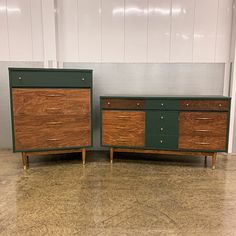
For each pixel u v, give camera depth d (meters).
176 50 3.97
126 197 2.61
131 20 3.93
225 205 2.46
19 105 3.22
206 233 2.02
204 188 2.82
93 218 2.22
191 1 3.84
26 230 2.05
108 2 3.90
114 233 2.01
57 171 3.32
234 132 3.97
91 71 3.40
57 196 2.63
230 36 3.90
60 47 4.04
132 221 2.18
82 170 3.37
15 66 4.07
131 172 3.30
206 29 3.90
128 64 4.04
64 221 2.18
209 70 3.99
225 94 4.01
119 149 3.62
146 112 3.46
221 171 3.34
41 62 4.06
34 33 3.99
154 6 3.88
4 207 2.40
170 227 2.09
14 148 3.29
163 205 2.45
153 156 3.97
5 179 3.06
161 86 4.07
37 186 2.86
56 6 3.91
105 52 4.03
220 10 3.84
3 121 4.16
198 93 4.06
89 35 4.00
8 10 3.93
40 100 3.28
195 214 2.29
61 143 3.45
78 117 3.46
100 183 2.95
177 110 3.40
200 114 3.37
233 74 3.83
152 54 4.00
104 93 4.13
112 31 3.97
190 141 3.44
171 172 3.31
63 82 3.33
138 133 3.53
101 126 3.58
